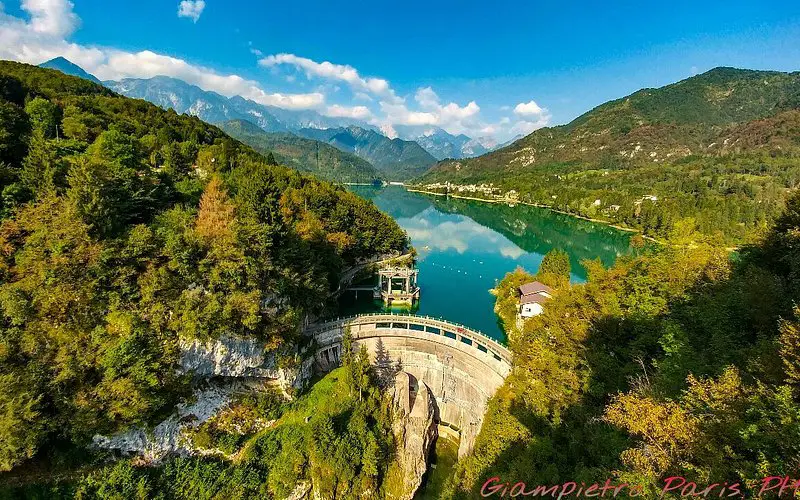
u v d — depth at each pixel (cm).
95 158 7206
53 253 5053
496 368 6925
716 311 3619
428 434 6488
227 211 6756
